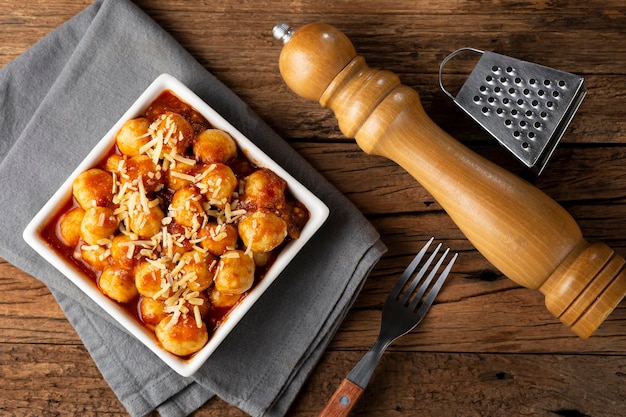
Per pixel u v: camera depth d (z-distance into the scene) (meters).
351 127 0.62
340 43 0.61
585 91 0.64
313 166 0.69
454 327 0.69
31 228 0.61
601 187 0.68
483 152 0.68
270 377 0.68
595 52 0.68
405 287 0.69
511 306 0.69
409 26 0.69
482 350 0.69
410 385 0.69
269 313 0.68
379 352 0.66
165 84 0.63
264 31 0.69
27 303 0.69
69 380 0.69
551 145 0.64
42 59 0.68
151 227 0.60
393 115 0.61
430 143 0.61
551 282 0.60
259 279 0.62
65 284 0.66
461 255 0.69
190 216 0.60
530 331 0.69
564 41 0.68
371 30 0.69
